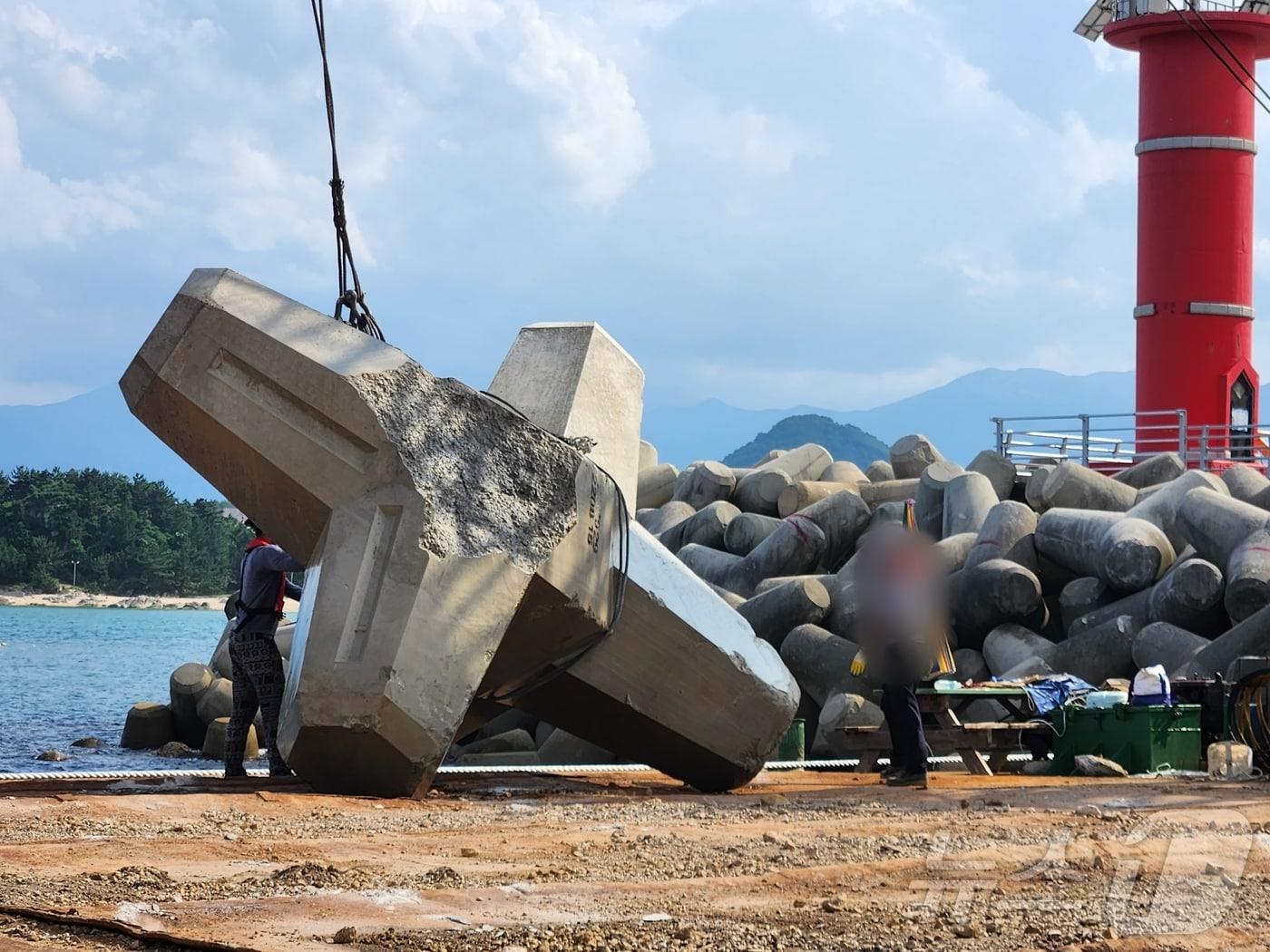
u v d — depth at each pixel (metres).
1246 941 5.89
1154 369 36.78
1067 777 14.08
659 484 30.70
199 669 21.94
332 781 10.70
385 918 6.13
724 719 12.21
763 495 27.34
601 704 12.20
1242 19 35.91
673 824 9.41
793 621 20.52
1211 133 36.34
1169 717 14.56
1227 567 18.92
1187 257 36.34
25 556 130.62
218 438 11.09
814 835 8.82
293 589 12.41
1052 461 31.16
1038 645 19.69
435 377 11.11
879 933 5.89
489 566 10.70
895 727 12.90
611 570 11.71
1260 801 11.30
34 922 5.99
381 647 10.31
